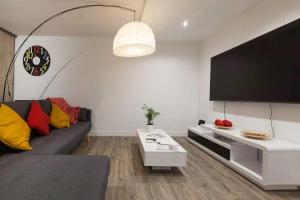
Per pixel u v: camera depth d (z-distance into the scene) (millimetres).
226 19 3422
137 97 4645
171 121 4730
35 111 2484
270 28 2574
